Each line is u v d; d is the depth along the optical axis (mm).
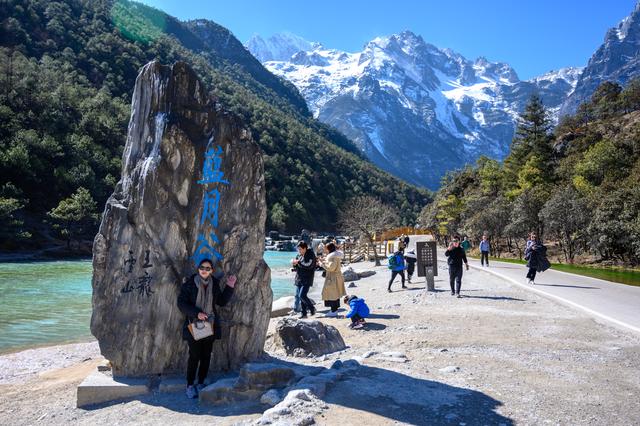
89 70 105062
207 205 6168
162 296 5832
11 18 97625
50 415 5059
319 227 111812
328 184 128250
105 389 5406
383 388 5211
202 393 5059
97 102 85375
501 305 12633
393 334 8969
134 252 5836
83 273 27859
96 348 9578
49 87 80875
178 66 6285
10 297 17469
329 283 11773
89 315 13812
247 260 6305
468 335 8688
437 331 9125
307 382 5109
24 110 70875
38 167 58094
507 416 4461
